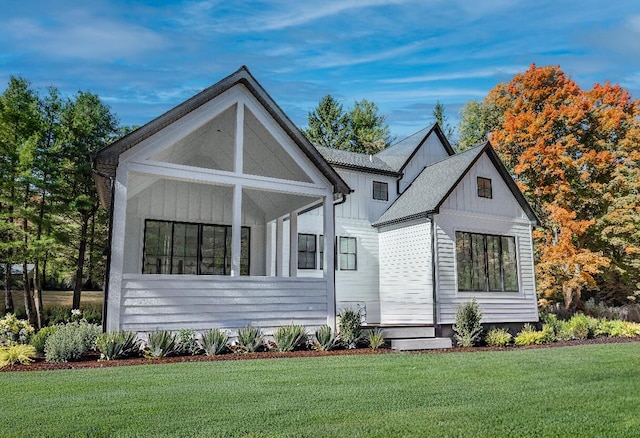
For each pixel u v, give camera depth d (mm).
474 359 9477
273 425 4465
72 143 22953
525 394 6020
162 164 10430
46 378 6848
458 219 15562
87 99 24531
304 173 12453
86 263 24812
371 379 6996
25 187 21422
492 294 15680
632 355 10344
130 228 13242
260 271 15141
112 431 4266
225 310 10633
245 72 11352
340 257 17344
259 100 11633
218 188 14766
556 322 16656
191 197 14305
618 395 6023
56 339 8906
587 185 23516
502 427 4453
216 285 10617
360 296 17328
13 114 19781
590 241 23625
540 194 23625
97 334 9953
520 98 27625
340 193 12492
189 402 5367
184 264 13906
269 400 5512
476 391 6172
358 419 4699
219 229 14672
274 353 9938
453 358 9617
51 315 22641
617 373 7820
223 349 9836
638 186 22688
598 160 23125
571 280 21219
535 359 9562
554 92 27281
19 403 5309
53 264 24609
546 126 24266
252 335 10188
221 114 11734
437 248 14914
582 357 9969
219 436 4121
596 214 23703
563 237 21391
